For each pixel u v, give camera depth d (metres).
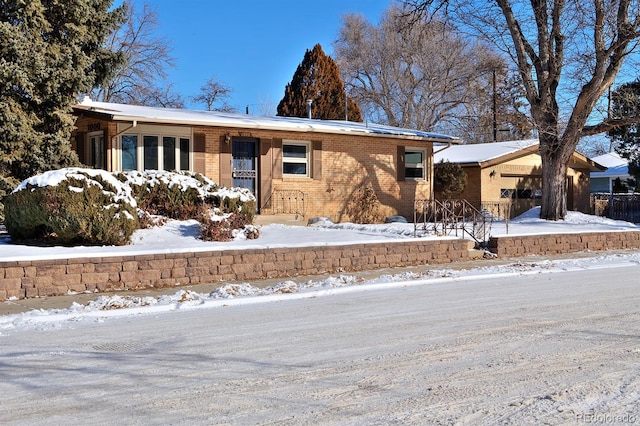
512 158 31.14
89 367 6.50
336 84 47.09
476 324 8.55
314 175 24.00
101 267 11.91
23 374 6.26
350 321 8.91
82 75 18.92
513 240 18.48
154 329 8.48
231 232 16.16
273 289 11.88
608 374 5.99
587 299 10.65
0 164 18.14
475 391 5.51
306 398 5.38
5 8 18.22
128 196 14.56
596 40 24.25
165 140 20.86
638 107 26.22
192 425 4.75
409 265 16.03
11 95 18.17
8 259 11.02
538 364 6.38
